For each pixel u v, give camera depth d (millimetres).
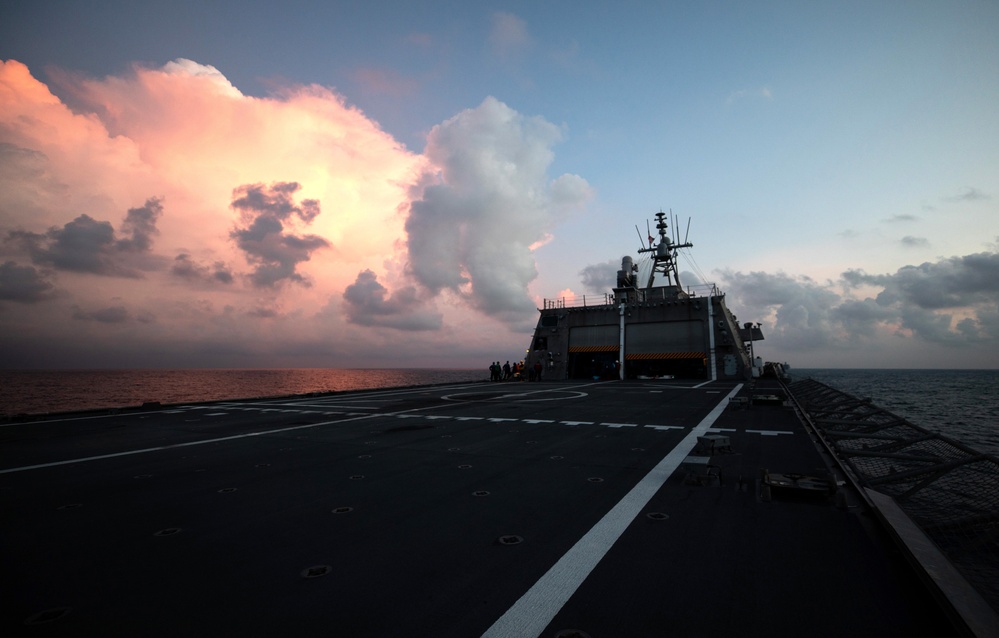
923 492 6660
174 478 7914
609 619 3486
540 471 8094
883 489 7289
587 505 6180
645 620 3467
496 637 3281
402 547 4879
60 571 4383
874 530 5188
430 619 3508
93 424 15188
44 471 8531
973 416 58500
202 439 11961
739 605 3666
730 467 8102
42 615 3607
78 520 5820
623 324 42656
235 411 18844
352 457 9477
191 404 21703
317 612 3619
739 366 37406
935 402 81875
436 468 8422
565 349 44281
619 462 8703
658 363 43062
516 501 6395
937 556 4047
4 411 60750
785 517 5617
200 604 3758
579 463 8664
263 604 3750
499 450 10031
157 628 3416
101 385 147500
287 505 6340
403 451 10047
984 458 6426
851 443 11641
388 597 3842
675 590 3912
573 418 15062
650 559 4512
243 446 10906
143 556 4715
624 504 6188
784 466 8180
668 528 5309
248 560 4594
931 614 3516
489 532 5270
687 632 3307
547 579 4129
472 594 3881
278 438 12000
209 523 5668
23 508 6301
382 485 7305
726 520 5535
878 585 3963
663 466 8305
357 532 5316
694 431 12109
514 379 46062
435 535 5199
